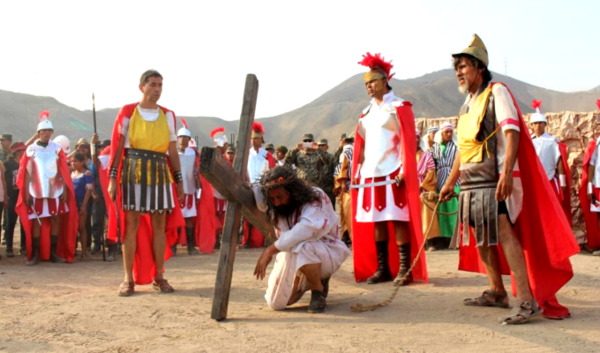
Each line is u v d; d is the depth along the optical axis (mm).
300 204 4973
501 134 4512
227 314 4984
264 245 11484
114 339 4168
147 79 6117
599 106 11062
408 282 6559
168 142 6273
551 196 4441
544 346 3820
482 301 5125
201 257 9789
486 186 4566
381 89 6801
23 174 8969
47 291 6211
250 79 4914
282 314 4965
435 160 10406
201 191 10578
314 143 11812
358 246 6934
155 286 6297
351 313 4965
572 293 5672
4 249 11367
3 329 4445
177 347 3936
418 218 6512
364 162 6914
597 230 9688
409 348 3842
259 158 11625
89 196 10211
